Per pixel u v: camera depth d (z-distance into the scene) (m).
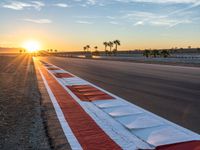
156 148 4.51
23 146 4.71
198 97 9.59
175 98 9.45
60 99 9.41
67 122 6.27
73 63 40.09
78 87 12.66
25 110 7.74
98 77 17.78
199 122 6.20
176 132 5.43
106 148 4.54
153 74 19.83
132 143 4.79
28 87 12.96
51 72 22.39
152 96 9.94
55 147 4.63
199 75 18.77
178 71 22.80
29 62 44.09
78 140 4.97
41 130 5.66
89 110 7.57
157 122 6.24
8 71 23.61
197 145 4.62
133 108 7.83
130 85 13.32
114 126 5.92
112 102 8.80
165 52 77.94
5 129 5.78
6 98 9.84
